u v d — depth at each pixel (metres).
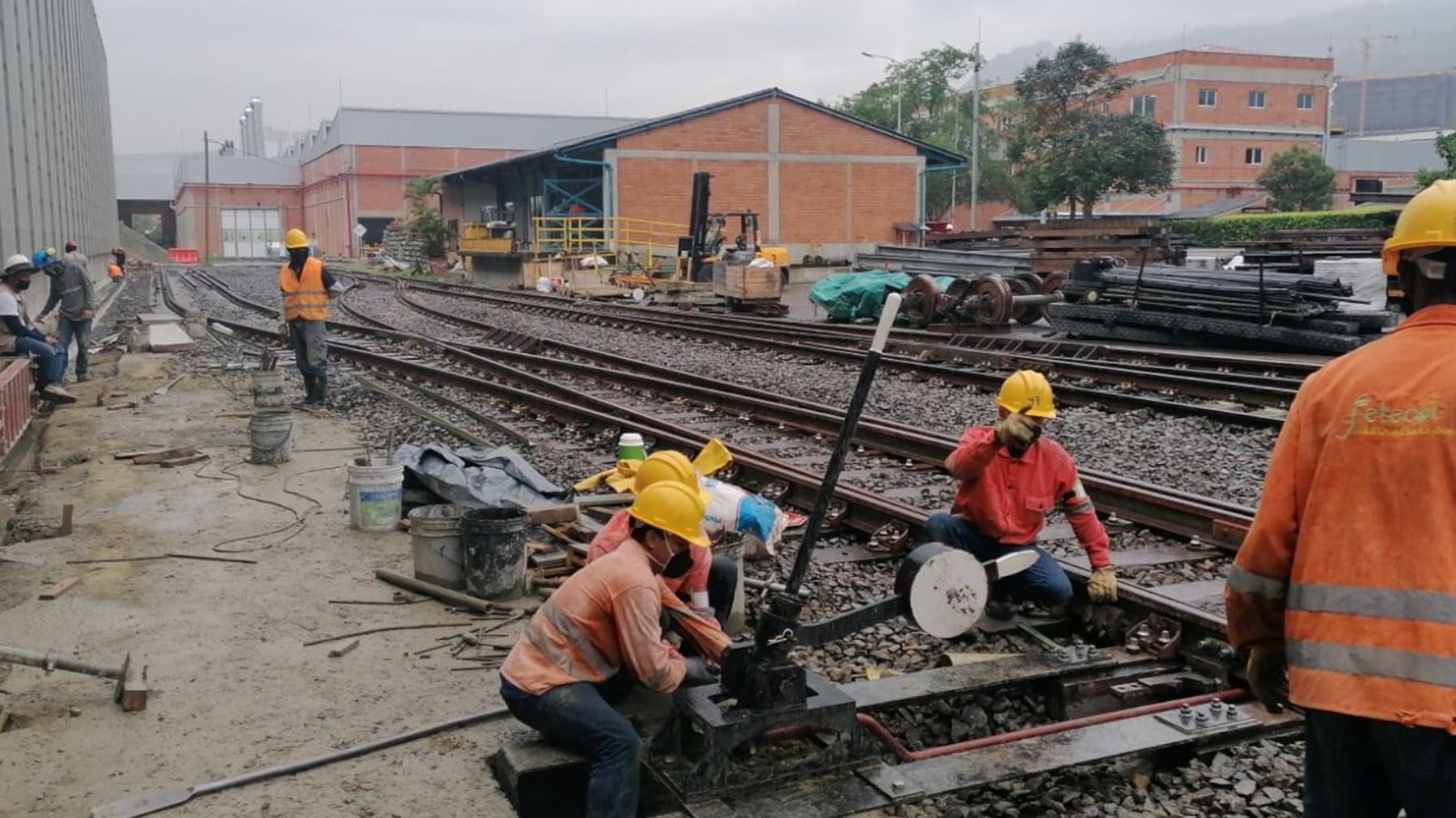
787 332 21.94
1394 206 42.09
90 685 5.13
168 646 5.60
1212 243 41.97
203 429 11.83
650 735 4.50
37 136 25.53
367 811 4.04
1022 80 57.88
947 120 73.88
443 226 58.62
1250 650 2.77
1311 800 2.62
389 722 4.76
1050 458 5.60
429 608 6.18
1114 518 7.96
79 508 8.35
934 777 4.19
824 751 4.22
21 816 3.98
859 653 5.70
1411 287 2.58
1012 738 4.50
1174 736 4.50
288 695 5.03
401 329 24.89
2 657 4.71
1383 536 2.39
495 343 21.66
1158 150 54.56
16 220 20.83
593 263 37.66
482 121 90.88
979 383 14.55
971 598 4.57
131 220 136.25
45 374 13.48
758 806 4.02
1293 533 2.55
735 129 46.09
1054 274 24.64
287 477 9.41
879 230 49.00
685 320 25.09
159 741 4.57
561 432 11.85
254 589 6.48
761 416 12.30
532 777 4.21
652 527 4.16
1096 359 17.33
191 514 8.17
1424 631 2.33
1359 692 2.38
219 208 110.00
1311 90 78.19
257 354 19.33
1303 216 43.25
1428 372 2.42
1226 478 9.29
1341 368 2.56
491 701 4.97
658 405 13.62
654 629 4.05
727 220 46.34
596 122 94.75
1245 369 15.57
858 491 8.02
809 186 47.59
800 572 4.16
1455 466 2.34
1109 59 57.12
